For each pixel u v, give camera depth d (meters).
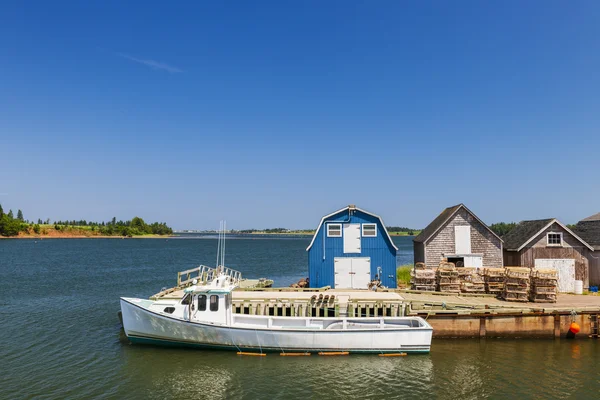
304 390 15.59
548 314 21.50
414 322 20.88
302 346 19.38
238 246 154.00
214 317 20.19
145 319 20.16
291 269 61.97
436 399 14.80
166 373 17.20
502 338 21.50
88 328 24.08
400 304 21.84
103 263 68.62
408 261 71.56
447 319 21.56
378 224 29.47
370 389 15.65
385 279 29.11
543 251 29.75
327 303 22.09
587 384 15.97
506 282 24.45
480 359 18.62
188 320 19.70
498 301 23.98
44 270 56.44
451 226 31.30
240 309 22.61
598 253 29.78
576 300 24.61
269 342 19.45
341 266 29.20
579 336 21.55
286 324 21.67
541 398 14.82
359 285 29.11
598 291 28.70
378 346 19.28
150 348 20.28
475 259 31.09
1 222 190.38
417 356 19.03
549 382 16.17
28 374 16.97
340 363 18.30
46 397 14.80
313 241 29.30
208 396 15.05
